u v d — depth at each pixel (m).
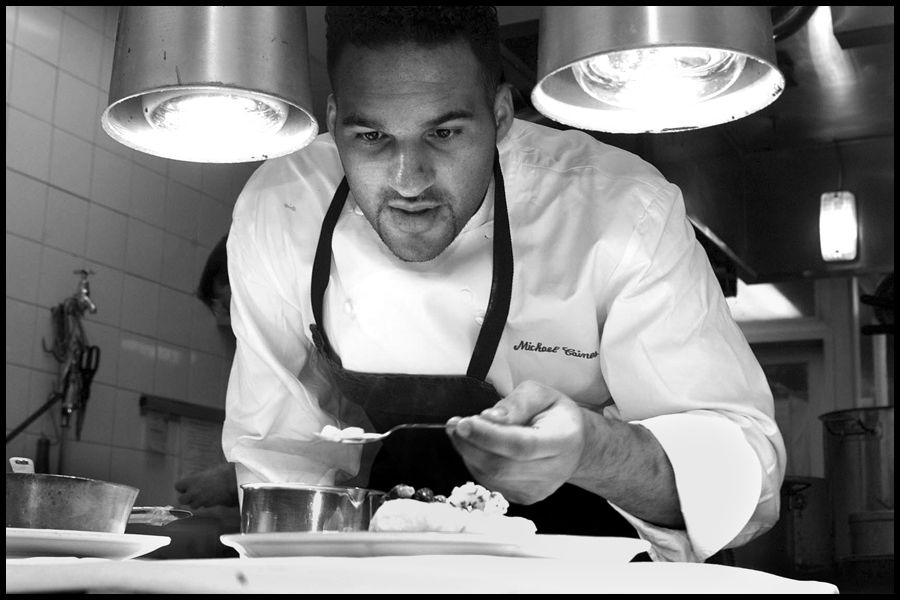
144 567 0.84
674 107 1.35
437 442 1.67
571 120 1.37
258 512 1.11
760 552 2.73
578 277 1.55
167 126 1.39
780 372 3.53
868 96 2.88
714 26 1.10
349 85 1.34
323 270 1.65
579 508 1.64
